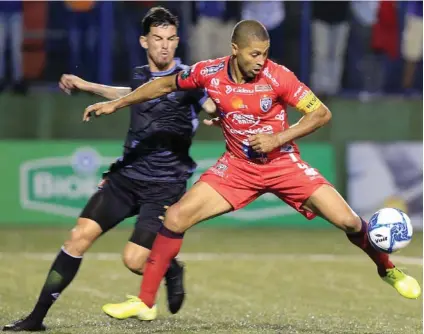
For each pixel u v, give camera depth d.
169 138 20.42
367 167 47.56
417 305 25.58
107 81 47.62
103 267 32.56
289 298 26.69
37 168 45.84
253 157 18.42
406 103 49.72
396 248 18.39
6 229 44.53
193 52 46.62
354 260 35.22
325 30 48.12
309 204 18.62
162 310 24.17
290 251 37.81
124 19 47.31
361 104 49.34
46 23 47.25
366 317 23.39
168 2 46.72
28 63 47.72
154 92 18.67
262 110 18.00
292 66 48.22
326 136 49.28
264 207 46.28
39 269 32.16
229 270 32.44
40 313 19.83
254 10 46.94
